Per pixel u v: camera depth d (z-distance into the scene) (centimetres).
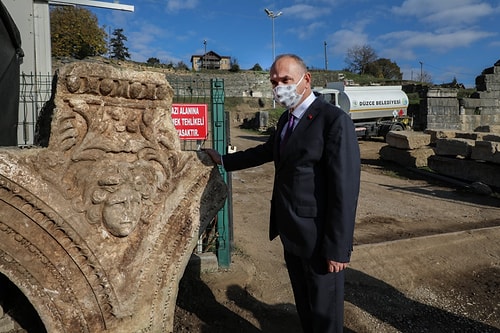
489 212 643
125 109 222
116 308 212
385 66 5362
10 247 184
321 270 223
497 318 321
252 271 394
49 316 195
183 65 4769
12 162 182
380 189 825
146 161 227
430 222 587
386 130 1612
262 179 938
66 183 199
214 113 371
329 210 212
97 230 207
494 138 955
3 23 308
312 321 231
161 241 232
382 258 430
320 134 217
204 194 251
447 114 1719
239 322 308
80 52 2864
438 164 966
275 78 226
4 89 309
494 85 1745
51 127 196
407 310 333
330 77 4184
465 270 413
